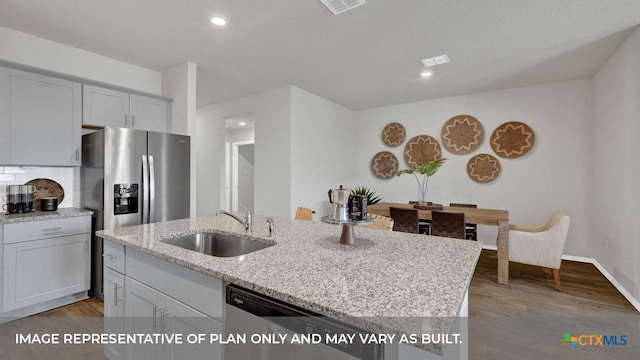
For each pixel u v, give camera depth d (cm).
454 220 310
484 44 293
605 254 340
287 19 248
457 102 485
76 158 279
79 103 281
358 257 128
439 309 81
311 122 470
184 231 180
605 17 242
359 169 588
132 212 281
